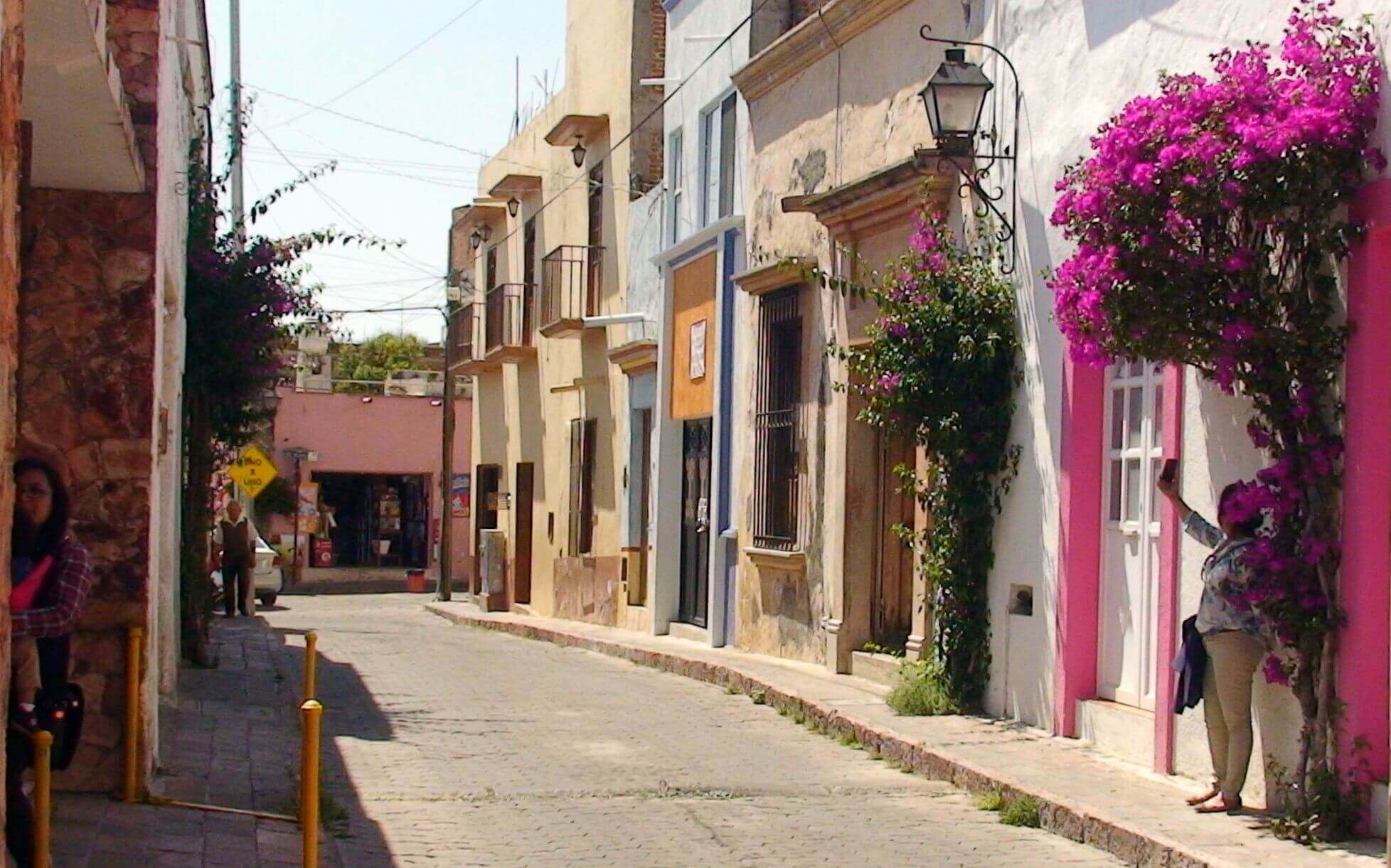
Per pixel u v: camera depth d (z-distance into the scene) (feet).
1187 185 27.17
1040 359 39.11
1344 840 26.86
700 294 67.87
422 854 27.61
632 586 78.13
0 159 13.55
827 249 53.47
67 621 24.02
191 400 54.34
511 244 106.32
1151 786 31.81
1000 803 32.24
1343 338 27.43
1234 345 27.40
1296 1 29.48
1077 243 32.09
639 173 81.20
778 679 49.47
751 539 59.93
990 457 40.98
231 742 37.68
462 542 151.74
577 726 43.96
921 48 47.21
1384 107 26.94
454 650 70.08
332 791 33.19
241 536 88.28
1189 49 33.04
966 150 40.70
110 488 30.17
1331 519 27.63
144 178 29.99
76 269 30.27
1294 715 28.66
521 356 100.89
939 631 42.37
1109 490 37.01
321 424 150.10
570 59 93.30
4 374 13.65
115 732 29.91
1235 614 28.63
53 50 22.93
